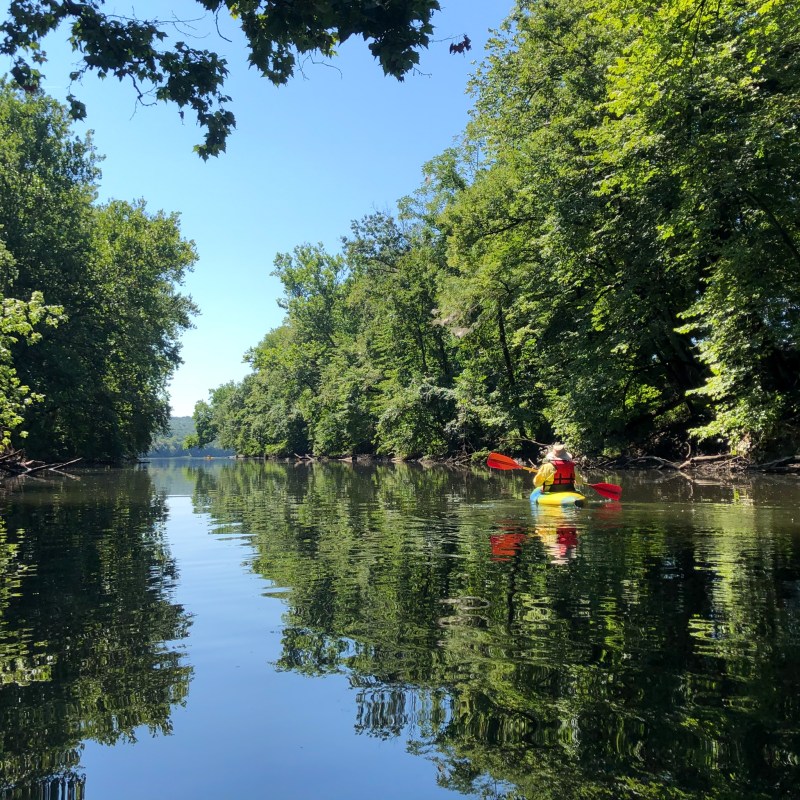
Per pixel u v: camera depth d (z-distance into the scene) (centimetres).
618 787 195
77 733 241
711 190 1205
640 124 1291
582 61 1988
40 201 2956
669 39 1148
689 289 1802
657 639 333
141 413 4069
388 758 217
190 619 393
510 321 2706
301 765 213
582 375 2008
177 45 508
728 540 638
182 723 247
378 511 996
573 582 467
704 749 218
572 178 1812
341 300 5688
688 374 2038
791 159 1194
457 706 256
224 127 541
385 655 318
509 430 2739
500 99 2348
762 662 298
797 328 1258
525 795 192
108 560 604
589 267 2002
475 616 384
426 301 3700
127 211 3669
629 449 2269
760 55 1152
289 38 486
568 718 243
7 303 1616
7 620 397
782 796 189
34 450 3130
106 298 3306
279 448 6988
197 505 1206
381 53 466
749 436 1711
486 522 820
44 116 3019
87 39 494
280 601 432
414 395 3472
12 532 820
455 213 2569
